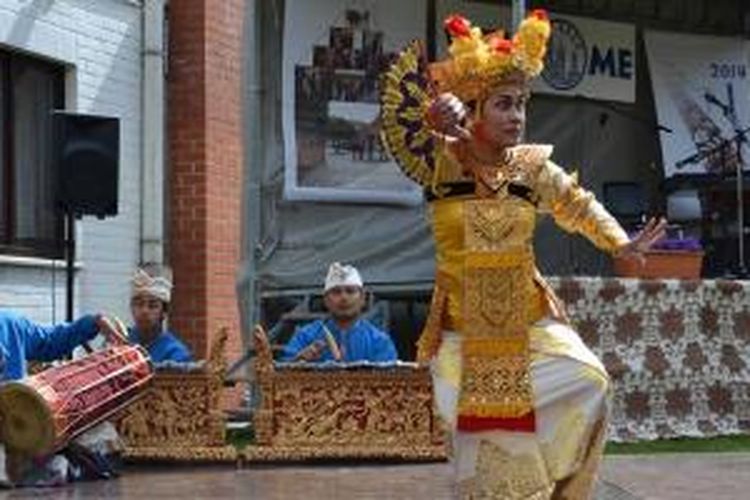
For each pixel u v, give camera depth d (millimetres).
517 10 13289
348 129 14195
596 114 16422
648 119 16797
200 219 14773
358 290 11422
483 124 5645
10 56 12633
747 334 12453
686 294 12180
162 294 11250
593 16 16344
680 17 16906
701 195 16547
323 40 14109
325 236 14141
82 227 13359
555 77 16031
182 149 14844
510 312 5582
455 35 5711
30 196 12969
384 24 14445
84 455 10031
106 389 9062
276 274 13867
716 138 16875
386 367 10930
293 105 13977
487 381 5551
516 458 5516
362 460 10922
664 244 12477
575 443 5516
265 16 13977
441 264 5758
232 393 13180
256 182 13812
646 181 16797
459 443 5598
